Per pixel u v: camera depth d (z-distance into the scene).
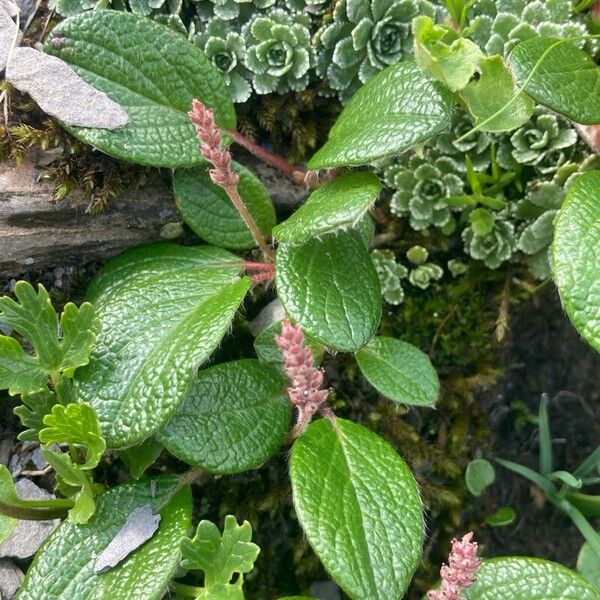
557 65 0.15
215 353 0.18
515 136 0.17
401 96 0.14
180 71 0.16
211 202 0.17
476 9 0.17
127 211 0.17
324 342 0.14
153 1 0.17
